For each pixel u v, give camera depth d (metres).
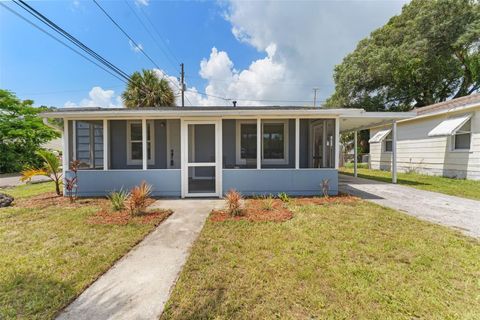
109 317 1.86
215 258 2.82
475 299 2.04
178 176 6.52
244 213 4.73
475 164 8.68
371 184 8.59
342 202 5.64
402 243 3.20
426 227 3.85
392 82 16.30
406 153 12.18
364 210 4.91
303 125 8.12
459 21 12.95
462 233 3.61
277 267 2.59
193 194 6.46
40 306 1.98
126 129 8.16
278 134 8.01
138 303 2.04
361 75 16.36
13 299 2.06
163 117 6.41
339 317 1.83
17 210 5.04
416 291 2.15
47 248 3.12
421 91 16.28
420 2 14.97
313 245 3.16
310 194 6.50
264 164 8.01
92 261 2.76
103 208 5.20
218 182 6.44
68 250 3.06
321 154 8.70
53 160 6.62
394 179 8.68
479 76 14.15
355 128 11.11
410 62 14.48
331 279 2.34
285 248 3.08
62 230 3.80
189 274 2.47
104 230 3.80
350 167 16.73
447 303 1.99
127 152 8.18
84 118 6.48
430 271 2.49
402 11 16.08
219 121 6.39
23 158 14.59
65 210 5.04
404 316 1.84
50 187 8.58
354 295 2.10
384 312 1.88
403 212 4.82
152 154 8.23
